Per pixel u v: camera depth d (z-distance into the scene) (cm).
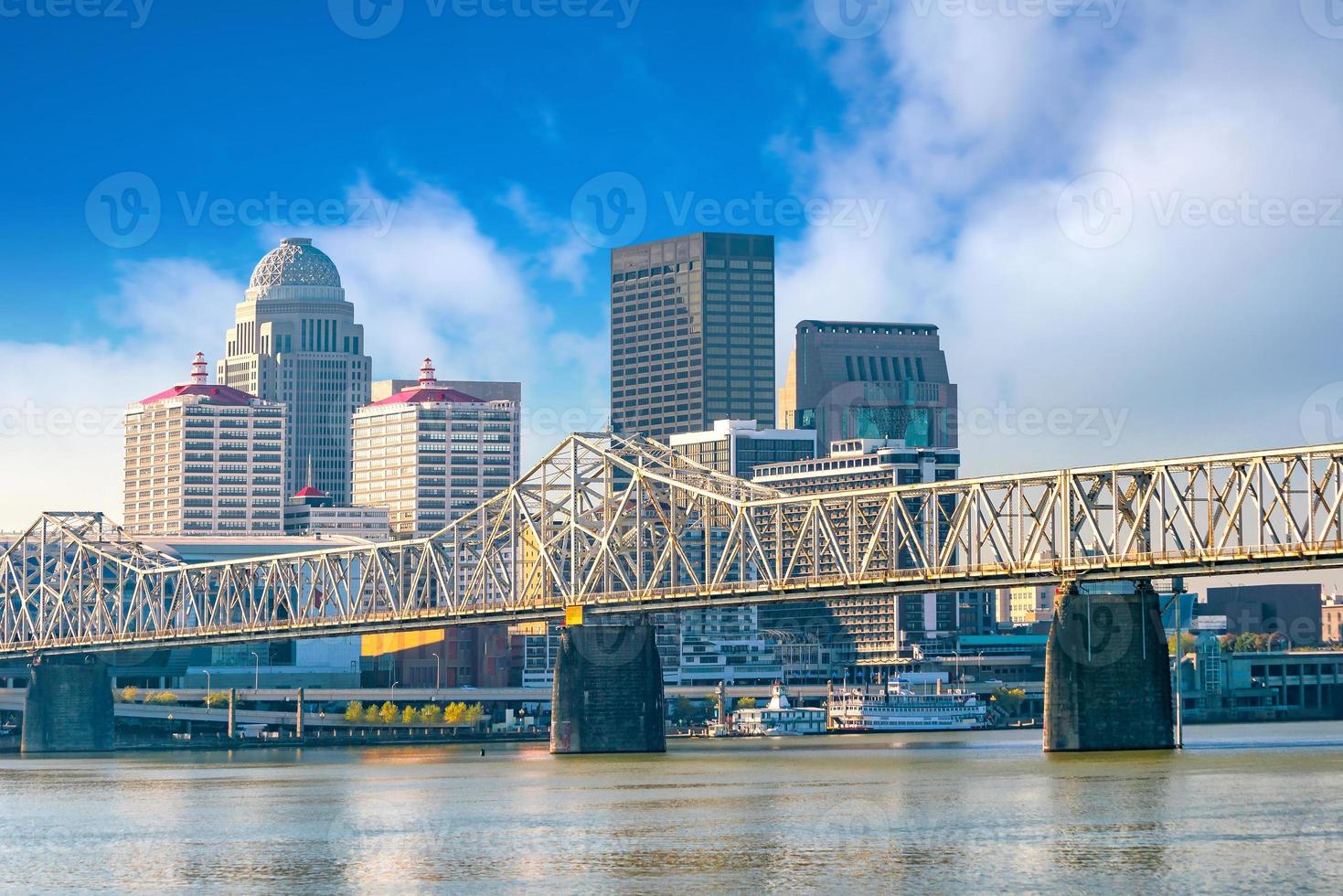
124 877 15325
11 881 15238
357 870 15338
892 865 14950
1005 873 14475
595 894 14025
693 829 17350
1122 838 16025
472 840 16962
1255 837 16012
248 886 14738
